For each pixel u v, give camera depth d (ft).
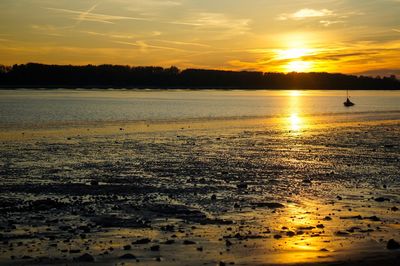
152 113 336.70
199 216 69.21
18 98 561.84
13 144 156.15
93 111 343.87
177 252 51.03
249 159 127.44
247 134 201.57
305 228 62.49
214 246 53.62
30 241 55.57
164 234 59.31
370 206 76.13
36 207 73.26
